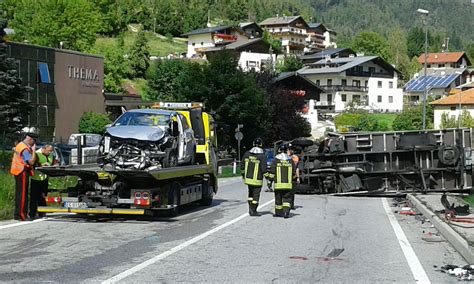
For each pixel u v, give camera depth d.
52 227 13.54
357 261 10.23
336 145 26.08
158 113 16.80
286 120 63.19
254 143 16.89
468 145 25.56
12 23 70.12
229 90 55.47
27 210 14.66
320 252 11.06
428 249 11.68
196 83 55.34
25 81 50.47
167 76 83.25
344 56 135.62
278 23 162.88
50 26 69.00
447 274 9.27
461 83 123.50
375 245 12.07
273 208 19.08
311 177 26.56
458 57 150.88
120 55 80.25
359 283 8.54
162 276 8.71
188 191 17.16
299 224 15.21
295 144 26.59
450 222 14.41
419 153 25.91
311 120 87.69
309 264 9.87
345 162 26.38
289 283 8.45
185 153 17.39
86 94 57.47
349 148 26.28
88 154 23.31
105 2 114.25
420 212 18.91
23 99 35.31
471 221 14.62
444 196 16.03
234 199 22.78
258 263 9.84
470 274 9.20
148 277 8.62
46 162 15.36
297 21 165.00
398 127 83.88
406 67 157.88
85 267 9.21
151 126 16.03
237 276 8.82
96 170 14.12
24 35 69.38
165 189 15.23
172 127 16.64
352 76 109.00
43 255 10.13
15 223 14.03
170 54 120.19
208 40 128.62
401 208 20.91
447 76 121.62
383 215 18.38
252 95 55.75
